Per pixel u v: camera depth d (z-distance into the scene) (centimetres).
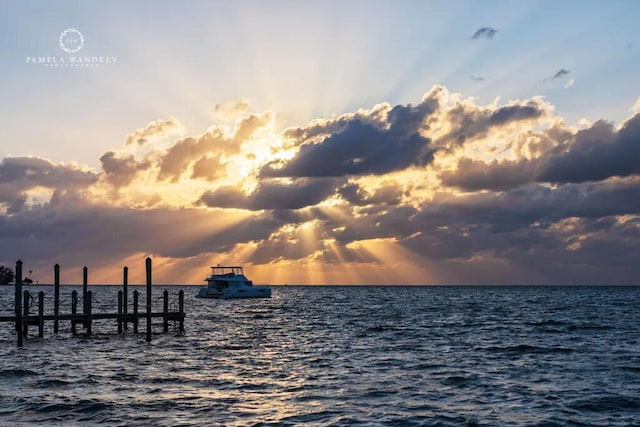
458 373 3531
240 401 2802
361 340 5547
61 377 3394
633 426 2378
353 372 3606
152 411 2603
